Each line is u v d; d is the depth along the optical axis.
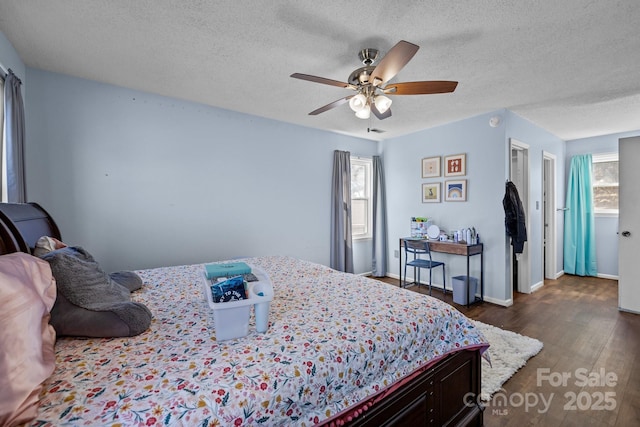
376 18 1.78
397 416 1.23
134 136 2.91
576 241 5.02
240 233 3.62
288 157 4.04
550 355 2.38
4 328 0.73
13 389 0.70
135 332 1.20
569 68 2.42
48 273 1.04
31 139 2.46
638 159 3.23
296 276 2.17
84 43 2.09
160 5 1.68
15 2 1.65
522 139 3.85
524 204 4.04
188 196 3.23
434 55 2.20
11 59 2.10
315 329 1.26
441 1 1.63
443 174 4.13
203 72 2.53
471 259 3.87
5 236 1.14
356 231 5.09
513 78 2.60
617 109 3.47
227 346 1.12
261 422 0.86
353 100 2.10
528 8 1.68
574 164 5.02
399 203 4.81
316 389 1.00
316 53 2.20
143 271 2.32
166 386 0.87
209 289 1.24
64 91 2.59
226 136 3.48
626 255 3.32
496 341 2.58
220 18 1.80
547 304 3.60
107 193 2.80
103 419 0.73
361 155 4.92
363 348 1.18
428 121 3.96
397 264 4.89
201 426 0.77
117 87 2.82
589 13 1.72
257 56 2.25
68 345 1.12
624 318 3.13
